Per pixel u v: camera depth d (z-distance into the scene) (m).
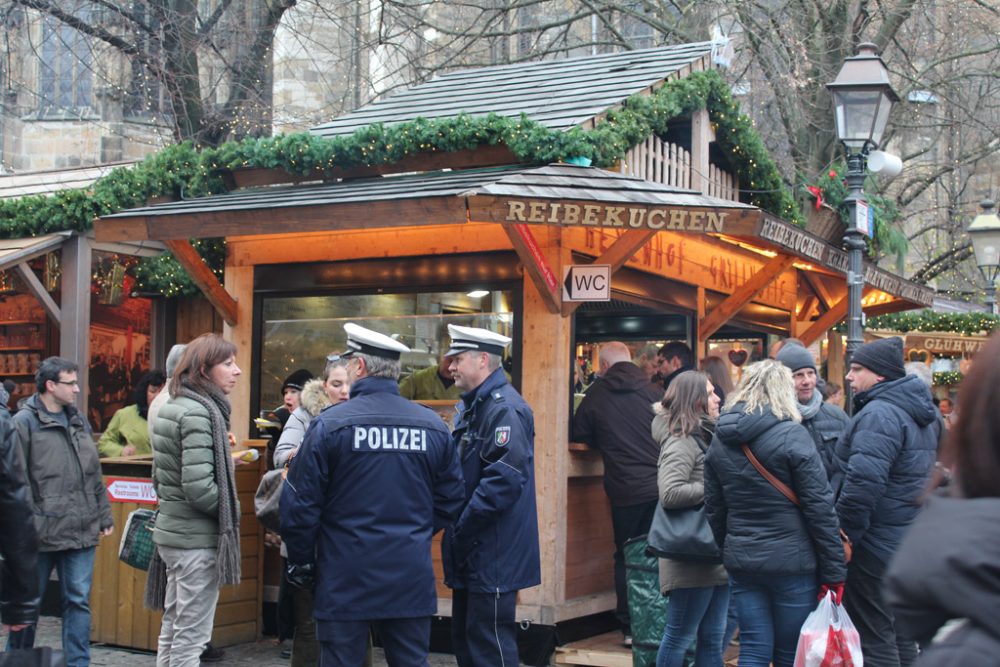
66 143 28.28
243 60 19.64
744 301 10.20
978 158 22.42
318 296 9.13
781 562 5.74
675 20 20.42
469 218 7.07
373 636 7.09
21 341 12.46
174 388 6.44
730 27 20.16
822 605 5.68
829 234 11.70
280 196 8.53
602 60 10.37
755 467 5.79
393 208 7.45
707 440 6.56
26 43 23.92
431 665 7.98
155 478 6.51
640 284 9.22
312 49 24.14
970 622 1.96
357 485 5.34
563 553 8.12
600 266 7.97
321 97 24.30
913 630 2.05
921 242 28.47
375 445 5.37
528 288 8.24
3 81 22.56
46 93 26.50
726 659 7.61
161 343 12.06
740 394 5.93
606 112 8.48
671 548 6.41
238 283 9.42
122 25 18.70
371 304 8.93
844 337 15.27
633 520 8.03
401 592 5.32
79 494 7.01
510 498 6.03
